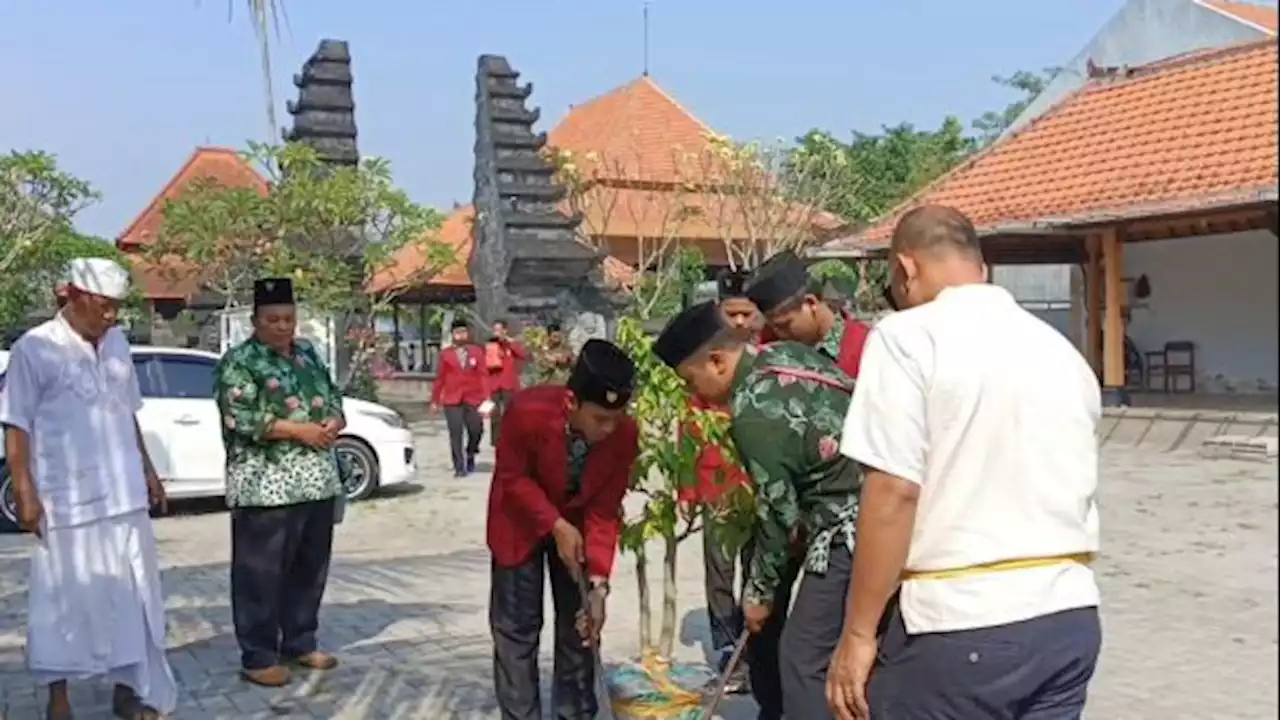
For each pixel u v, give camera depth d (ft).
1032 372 9.43
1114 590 26.11
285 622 20.61
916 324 9.55
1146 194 50.34
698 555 31.07
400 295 85.20
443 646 22.41
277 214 63.57
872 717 9.66
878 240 62.95
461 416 48.57
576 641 16.16
